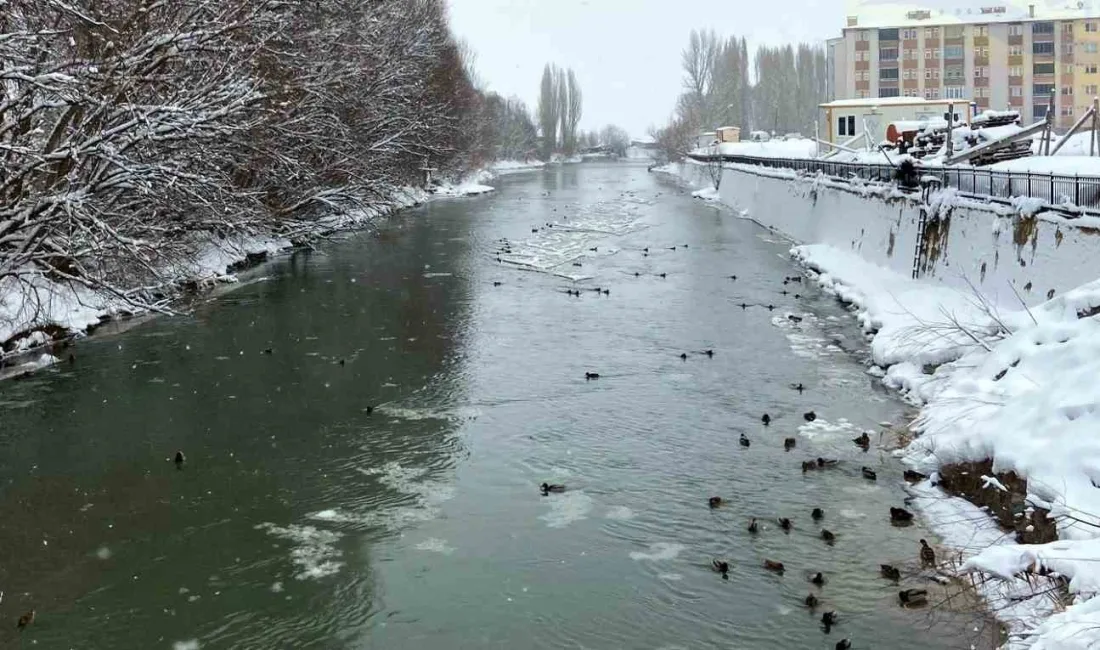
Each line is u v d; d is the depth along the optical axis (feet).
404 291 86.48
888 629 30.32
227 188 85.61
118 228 68.08
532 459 44.68
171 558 35.83
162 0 67.51
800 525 37.58
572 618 31.37
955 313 62.49
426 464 44.32
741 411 50.98
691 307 77.71
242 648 30.19
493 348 64.90
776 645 29.60
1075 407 37.73
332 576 34.35
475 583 33.71
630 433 47.91
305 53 99.60
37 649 30.30
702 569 34.32
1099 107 106.93
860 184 97.91
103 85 62.85
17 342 63.21
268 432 48.60
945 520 37.58
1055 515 33.22
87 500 40.78
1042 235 59.82
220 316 75.56
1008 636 29.50
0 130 59.77
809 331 68.49
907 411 50.26
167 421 50.31
